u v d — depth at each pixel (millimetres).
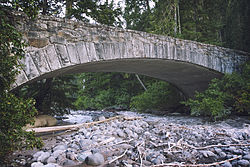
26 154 3283
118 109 14180
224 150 3434
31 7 2721
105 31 4707
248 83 6270
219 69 7215
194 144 3848
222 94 6797
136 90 16188
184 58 6270
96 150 3291
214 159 3029
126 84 16297
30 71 3561
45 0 6668
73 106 8117
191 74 8273
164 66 7062
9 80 2480
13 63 2449
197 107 7094
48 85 7367
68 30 4133
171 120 7695
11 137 2256
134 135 4527
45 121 5941
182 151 3379
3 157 2768
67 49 4078
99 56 4559
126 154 3246
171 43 5996
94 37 4516
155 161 2830
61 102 7770
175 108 11156
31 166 2605
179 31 11445
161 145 3719
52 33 3908
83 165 2748
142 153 3205
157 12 12305
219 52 7301
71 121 7648
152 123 6805
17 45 2396
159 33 11305
